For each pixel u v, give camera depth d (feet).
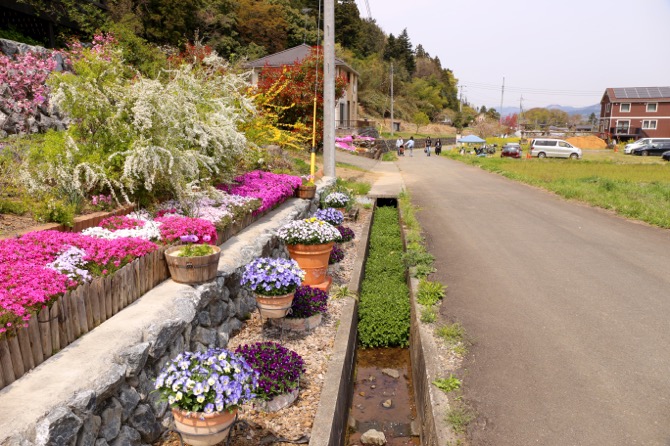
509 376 14.25
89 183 19.58
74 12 50.80
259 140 38.60
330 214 29.22
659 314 18.71
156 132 21.27
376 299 22.91
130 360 10.49
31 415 8.04
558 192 52.49
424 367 15.01
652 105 206.59
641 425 11.91
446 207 44.55
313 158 41.81
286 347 16.63
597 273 23.93
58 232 14.43
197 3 90.79
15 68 28.60
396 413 16.29
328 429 11.89
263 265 16.62
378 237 34.88
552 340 16.57
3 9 46.34
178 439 11.49
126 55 44.24
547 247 29.22
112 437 9.75
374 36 333.01
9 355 9.14
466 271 24.52
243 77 33.24
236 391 9.94
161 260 15.29
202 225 18.34
